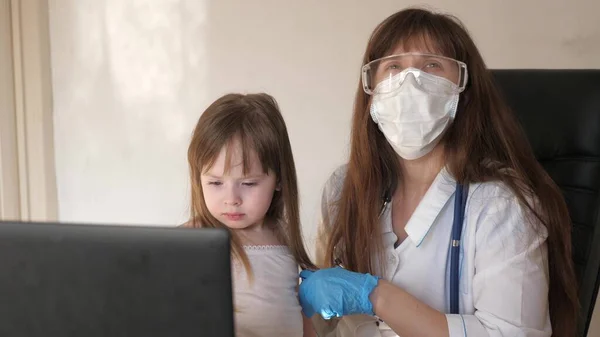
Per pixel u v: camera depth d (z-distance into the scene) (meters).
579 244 1.43
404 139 1.21
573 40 2.15
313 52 2.33
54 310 0.59
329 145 2.38
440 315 1.11
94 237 0.57
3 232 0.58
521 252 1.14
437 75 1.21
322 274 1.12
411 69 1.19
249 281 1.07
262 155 1.09
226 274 0.57
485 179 1.22
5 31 2.45
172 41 2.44
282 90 2.38
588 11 2.13
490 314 1.12
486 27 2.20
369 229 1.30
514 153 1.27
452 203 1.25
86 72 2.52
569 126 1.46
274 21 2.34
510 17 2.18
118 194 2.59
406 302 1.10
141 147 2.54
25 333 0.59
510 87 1.52
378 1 2.26
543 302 1.14
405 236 1.30
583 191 1.44
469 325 1.10
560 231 1.23
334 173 1.51
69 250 0.57
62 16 2.50
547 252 1.21
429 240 1.25
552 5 2.15
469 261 1.20
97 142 2.56
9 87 2.49
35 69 2.50
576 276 1.41
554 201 1.24
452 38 1.23
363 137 1.32
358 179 1.33
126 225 0.58
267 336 1.06
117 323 0.58
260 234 1.15
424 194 1.32
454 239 1.21
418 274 1.26
